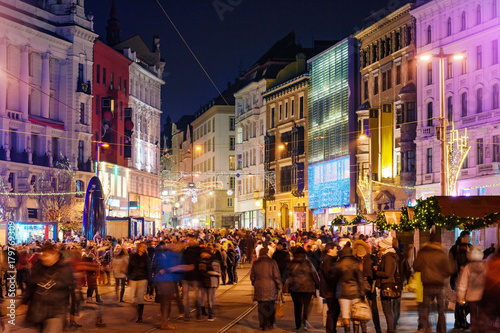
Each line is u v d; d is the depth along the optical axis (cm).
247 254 4972
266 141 9425
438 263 1460
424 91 6119
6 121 6347
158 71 10250
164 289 1766
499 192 5178
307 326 1711
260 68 10044
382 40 6862
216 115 11894
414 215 2469
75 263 1777
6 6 6400
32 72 6881
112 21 9375
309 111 8338
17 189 6481
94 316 2086
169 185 12338
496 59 5381
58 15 7338
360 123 7100
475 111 5581
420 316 1508
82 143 7494
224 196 11788
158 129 10369
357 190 7169
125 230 5681
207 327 1806
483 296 1071
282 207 9038
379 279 1569
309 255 2472
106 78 8138
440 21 5962
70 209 6556
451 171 5441
